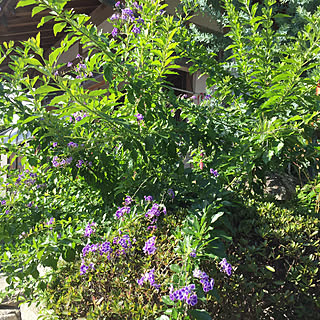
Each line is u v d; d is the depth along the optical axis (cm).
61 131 269
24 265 244
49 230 255
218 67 318
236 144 297
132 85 254
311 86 259
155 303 207
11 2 520
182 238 209
